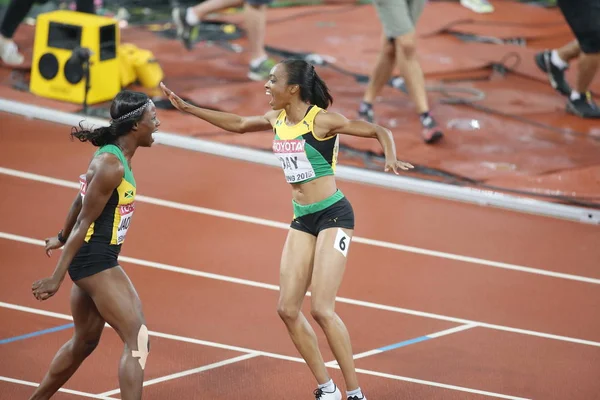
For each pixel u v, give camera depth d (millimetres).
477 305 21406
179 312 20250
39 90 32375
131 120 14977
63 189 26125
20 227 23766
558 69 34156
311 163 15961
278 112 16672
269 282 21875
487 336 20062
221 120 17125
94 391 17078
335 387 16406
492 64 38219
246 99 32906
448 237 24875
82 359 15672
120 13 41938
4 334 18844
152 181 26891
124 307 14914
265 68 35125
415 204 26766
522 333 20297
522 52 39844
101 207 14688
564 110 34031
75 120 30422
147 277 21656
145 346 14984
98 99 32125
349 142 30250
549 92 35875
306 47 39125
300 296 16125
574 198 27250
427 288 22047
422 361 18906
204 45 38812
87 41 31578
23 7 34094
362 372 18344
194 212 25188
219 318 20141
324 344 19375
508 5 47688
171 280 21625
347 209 16266
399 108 33281
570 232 25672
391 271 22734
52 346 18516
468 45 40656
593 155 30344
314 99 15984
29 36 38312
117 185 14742
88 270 14938
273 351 18984
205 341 19172
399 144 30125
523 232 25484
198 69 35875
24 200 25266
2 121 30422
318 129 15789
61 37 31984
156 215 24844
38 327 19219
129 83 33500
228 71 35844
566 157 30062
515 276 22953
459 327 20391
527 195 27219
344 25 42812
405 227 25234
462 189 27297
